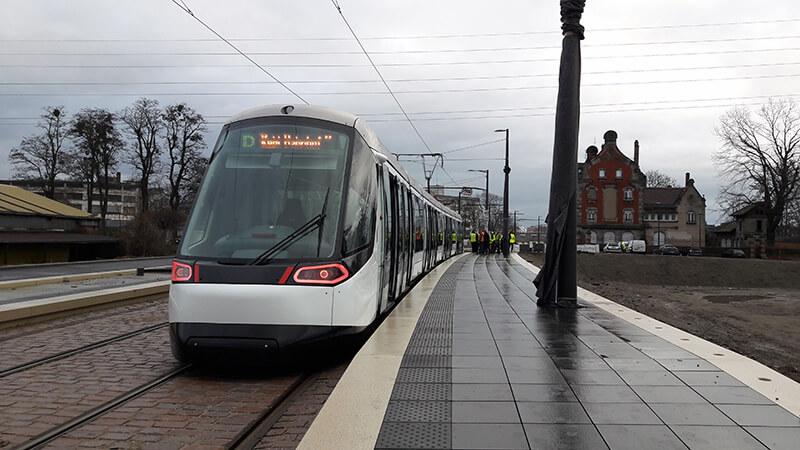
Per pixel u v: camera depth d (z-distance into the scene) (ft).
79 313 39.63
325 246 24.06
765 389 17.51
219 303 22.50
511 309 35.88
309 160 26.03
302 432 16.58
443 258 96.63
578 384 18.16
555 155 38.29
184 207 171.42
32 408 18.78
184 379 22.59
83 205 309.83
